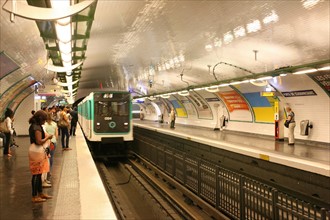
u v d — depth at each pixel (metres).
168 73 21.64
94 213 5.67
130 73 22.47
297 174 8.97
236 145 13.05
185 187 11.09
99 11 8.14
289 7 8.36
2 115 14.67
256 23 9.73
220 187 8.66
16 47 7.99
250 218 7.11
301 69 12.30
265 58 13.51
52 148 8.41
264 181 10.33
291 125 16.19
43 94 20.52
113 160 20.34
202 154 15.36
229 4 8.15
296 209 5.67
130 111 18.34
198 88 21.14
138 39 11.84
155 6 8.12
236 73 17.31
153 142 15.98
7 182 7.91
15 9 3.94
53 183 7.79
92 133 17.83
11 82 11.48
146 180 13.71
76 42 8.97
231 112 24.47
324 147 15.22
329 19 8.63
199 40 12.01
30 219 5.38
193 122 32.38
